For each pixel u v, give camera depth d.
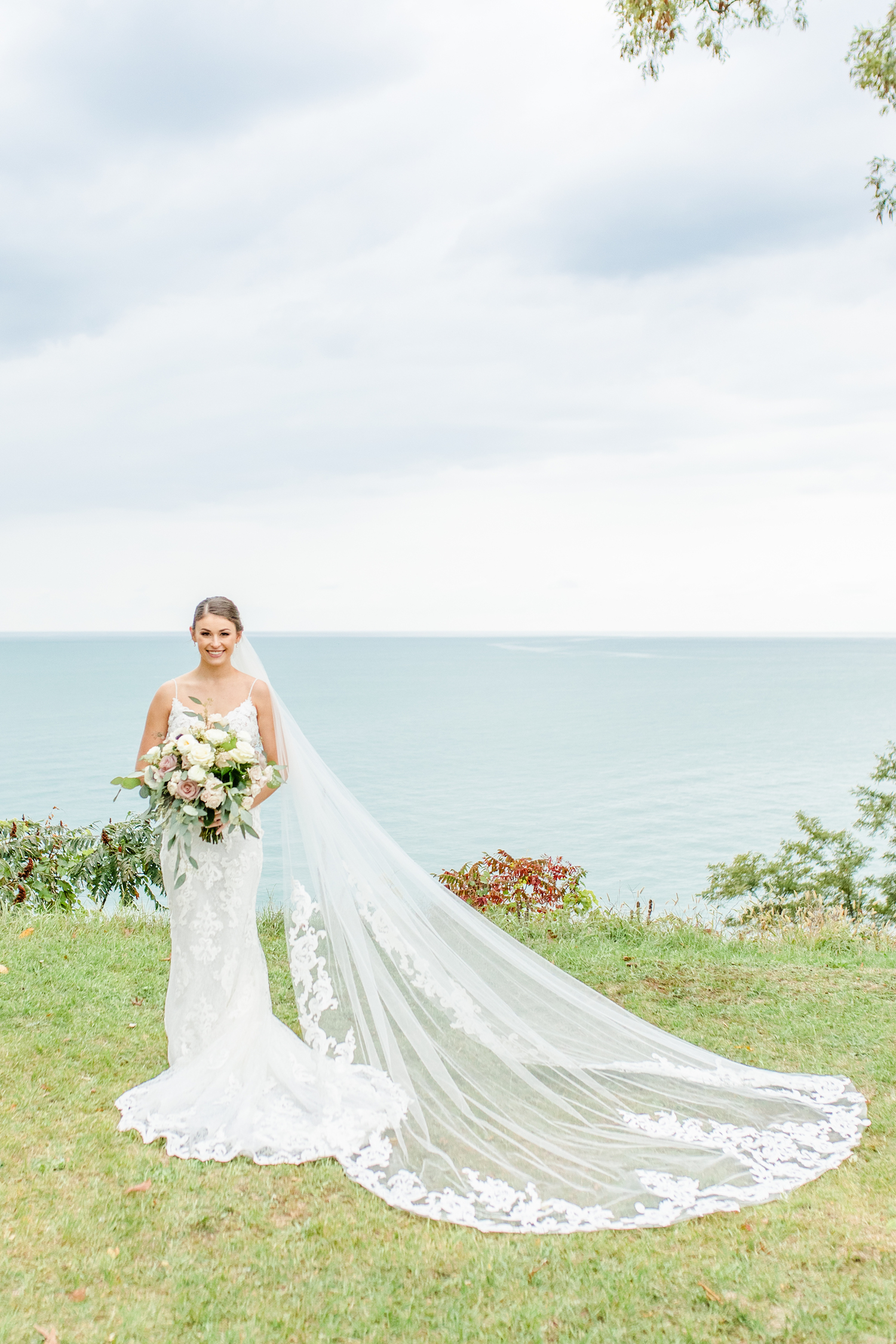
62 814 67.19
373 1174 3.50
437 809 77.25
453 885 8.46
